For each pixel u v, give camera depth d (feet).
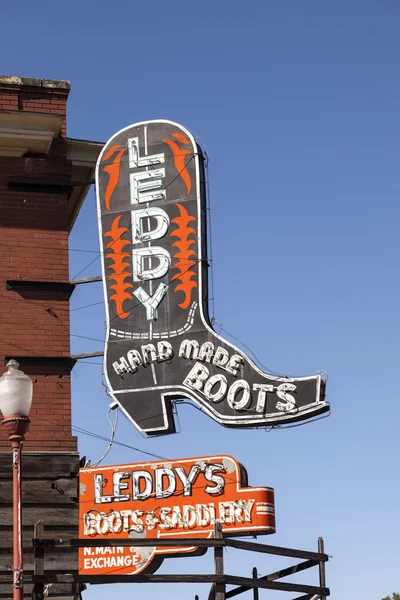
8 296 63.67
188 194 67.26
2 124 64.80
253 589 57.41
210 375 63.82
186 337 64.85
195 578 52.60
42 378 62.75
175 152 68.23
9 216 65.21
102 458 63.52
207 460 60.18
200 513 59.26
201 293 65.31
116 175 68.64
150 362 65.00
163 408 63.98
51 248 65.36
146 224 67.41
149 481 60.54
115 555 58.95
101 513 60.39
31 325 63.52
